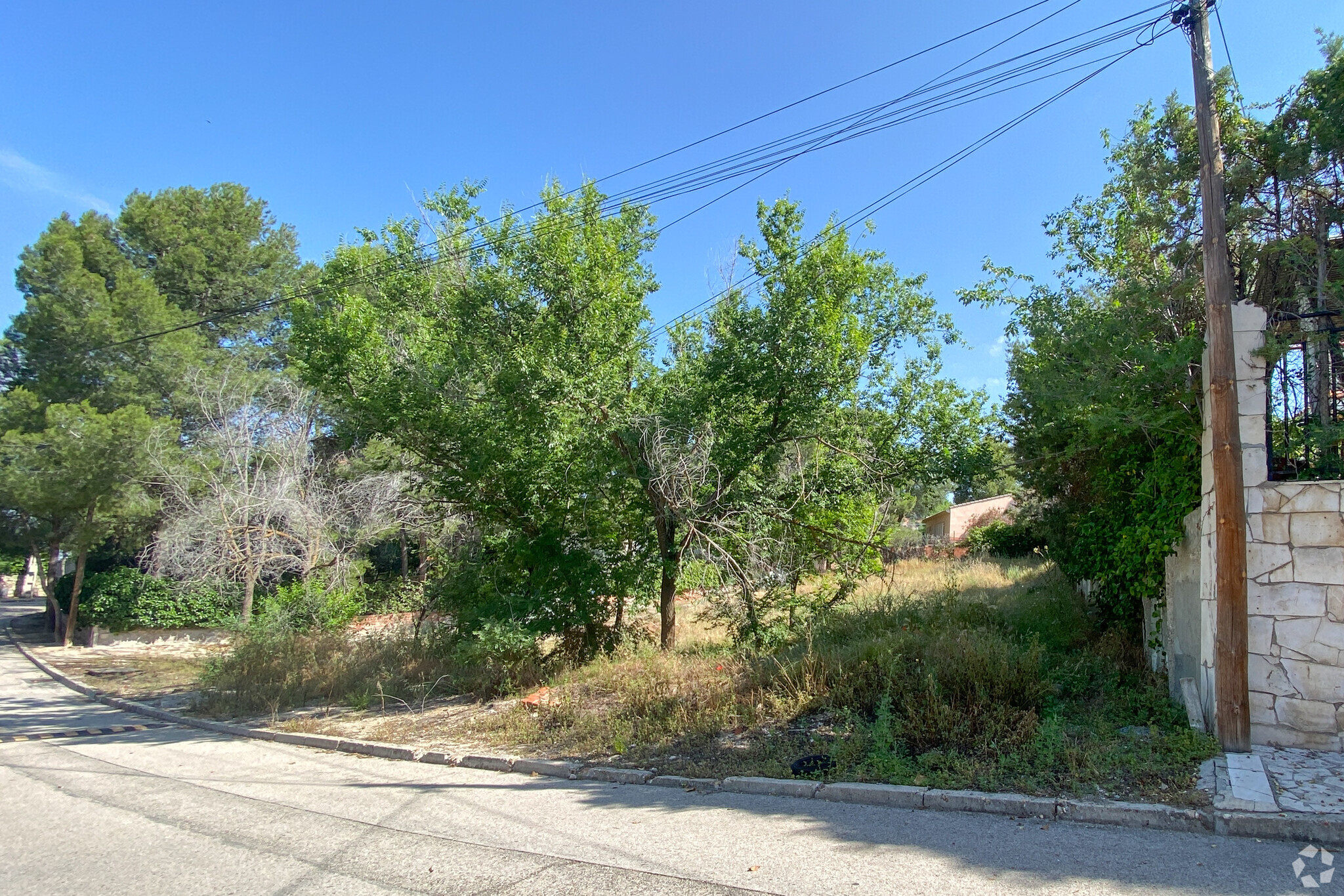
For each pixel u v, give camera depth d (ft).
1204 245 21.95
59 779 27.14
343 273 46.11
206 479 77.56
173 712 41.14
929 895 14.06
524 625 38.37
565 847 17.97
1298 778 18.35
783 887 14.83
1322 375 23.70
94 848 19.08
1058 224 35.04
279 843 19.12
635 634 44.42
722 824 19.01
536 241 39.50
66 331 79.92
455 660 40.93
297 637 49.47
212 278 97.86
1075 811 17.83
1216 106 26.18
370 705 38.96
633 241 42.42
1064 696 26.45
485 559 44.83
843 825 18.33
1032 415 38.04
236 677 43.83
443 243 45.11
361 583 65.26
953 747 22.17
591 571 41.29
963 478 41.04
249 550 70.79
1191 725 22.26
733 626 41.39
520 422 38.88
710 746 25.70
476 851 17.94
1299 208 26.13
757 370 37.91
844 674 27.32
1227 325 21.27
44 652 75.15
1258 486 21.54
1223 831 16.56
